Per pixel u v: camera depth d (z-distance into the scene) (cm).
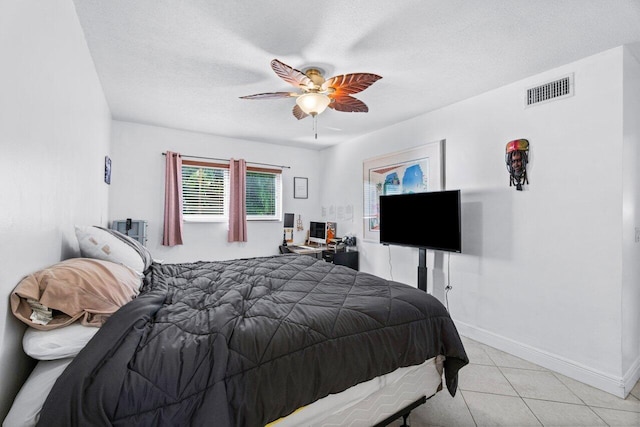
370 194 422
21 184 99
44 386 88
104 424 81
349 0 160
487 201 278
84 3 163
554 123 233
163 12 170
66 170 153
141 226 354
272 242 491
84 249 155
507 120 263
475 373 226
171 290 174
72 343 98
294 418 118
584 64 218
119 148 371
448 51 210
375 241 411
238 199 451
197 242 425
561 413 179
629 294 211
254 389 104
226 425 93
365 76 204
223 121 372
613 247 203
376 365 136
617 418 175
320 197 539
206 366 101
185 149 416
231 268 237
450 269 311
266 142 483
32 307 98
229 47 205
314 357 121
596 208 211
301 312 143
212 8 167
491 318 274
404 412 159
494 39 195
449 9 166
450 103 309
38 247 115
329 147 513
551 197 234
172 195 395
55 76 133
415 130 354
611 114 205
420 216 314
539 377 220
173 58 221
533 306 244
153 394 90
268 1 161
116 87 271
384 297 172
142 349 101
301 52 211
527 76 247
